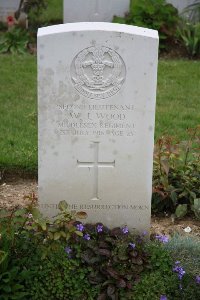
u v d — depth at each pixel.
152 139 4.97
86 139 4.96
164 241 4.93
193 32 10.83
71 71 4.79
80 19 11.26
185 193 5.71
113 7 11.21
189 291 4.68
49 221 4.86
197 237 5.30
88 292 4.70
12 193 6.11
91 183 5.08
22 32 11.13
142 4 10.80
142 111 4.90
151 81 4.83
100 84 4.82
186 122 7.81
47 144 4.96
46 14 12.62
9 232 4.70
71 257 4.78
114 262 4.76
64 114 4.89
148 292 4.66
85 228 4.98
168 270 4.77
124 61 4.77
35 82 9.25
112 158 5.02
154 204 5.75
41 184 5.07
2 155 6.62
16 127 7.50
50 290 4.70
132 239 4.92
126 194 5.12
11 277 4.54
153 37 4.72
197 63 10.28
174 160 5.91
